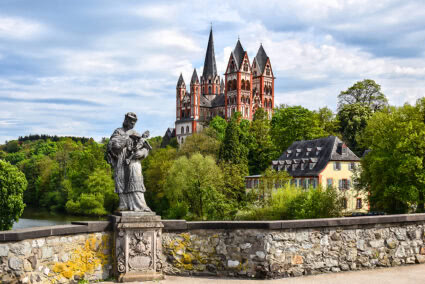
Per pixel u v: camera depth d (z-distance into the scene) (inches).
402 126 1941.4
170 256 433.4
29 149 6373.0
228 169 2893.7
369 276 431.2
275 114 4530.0
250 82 6978.4
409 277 427.8
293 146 3489.2
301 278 423.8
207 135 4478.3
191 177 2588.6
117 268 409.4
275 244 426.6
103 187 3326.8
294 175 3189.0
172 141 6382.9
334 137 3196.4
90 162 3503.9
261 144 3998.5
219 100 7460.6
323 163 3073.3
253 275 424.5
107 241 420.2
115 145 419.2
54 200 3907.5
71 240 399.2
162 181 3164.4
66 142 5452.8
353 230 458.3
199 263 434.0
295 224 431.8
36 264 371.6
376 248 467.2
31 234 366.6
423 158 1870.1
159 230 422.0
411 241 484.4
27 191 4296.3
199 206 2496.3
